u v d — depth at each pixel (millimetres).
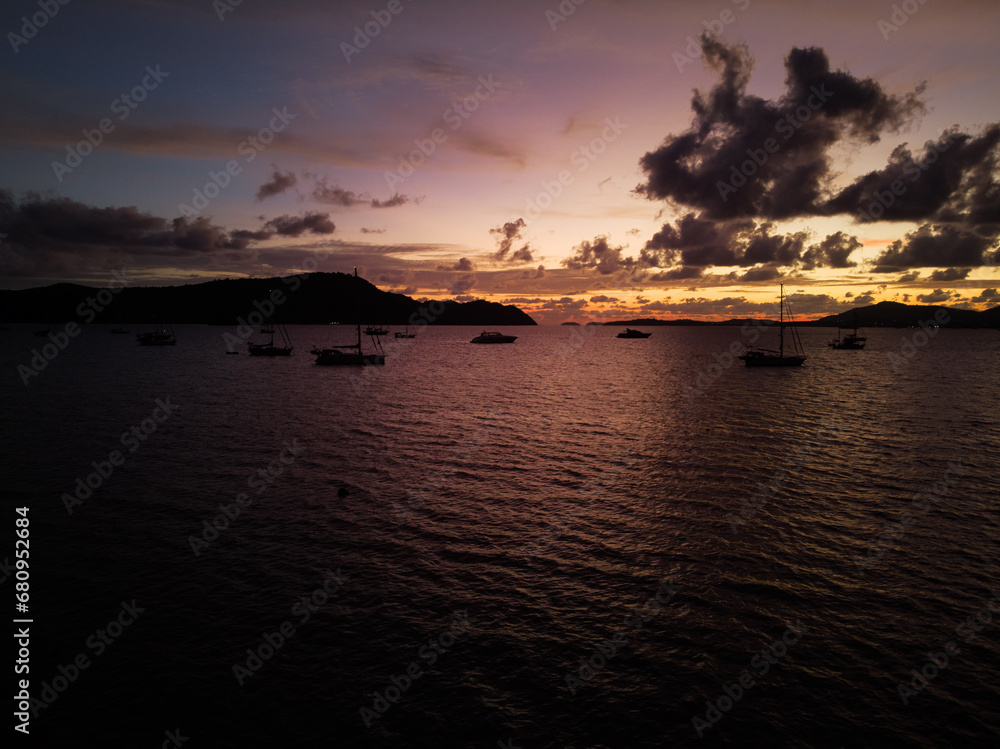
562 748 11430
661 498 26578
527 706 12633
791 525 23156
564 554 20359
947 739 11680
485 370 99250
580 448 36781
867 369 99688
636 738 11711
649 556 20250
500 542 21391
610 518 23922
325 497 26312
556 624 15867
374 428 43500
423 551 20500
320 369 98000
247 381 78062
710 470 31422
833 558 20094
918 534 22203
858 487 28188
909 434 41219
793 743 11586
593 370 99812
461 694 12984
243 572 18688
